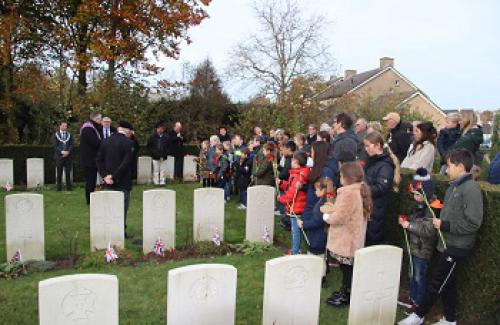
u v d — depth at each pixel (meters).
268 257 6.26
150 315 4.38
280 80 26.31
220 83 23.25
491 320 3.99
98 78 16.75
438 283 4.00
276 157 8.59
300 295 3.61
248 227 6.88
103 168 7.04
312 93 19.00
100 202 6.20
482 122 7.77
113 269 5.64
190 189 12.02
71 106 16.31
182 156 13.95
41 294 2.85
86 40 17.25
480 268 4.06
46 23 17.06
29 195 5.72
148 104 17.77
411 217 4.54
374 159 4.88
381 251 3.86
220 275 3.38
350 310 3.84
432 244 4.36
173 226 6.46
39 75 17.50
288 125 17.52
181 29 18.69
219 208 6.97
